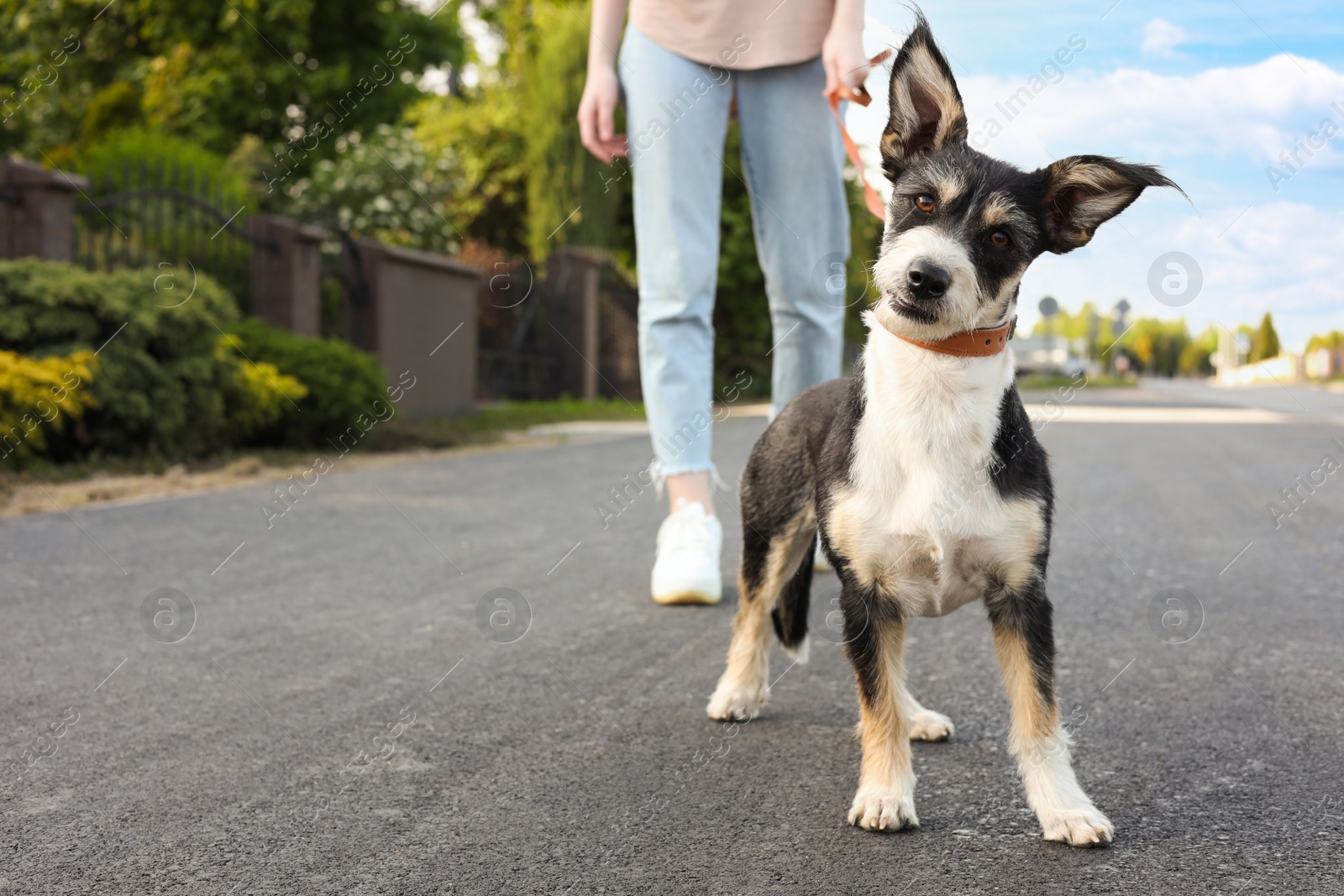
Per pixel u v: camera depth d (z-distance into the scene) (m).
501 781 1.80
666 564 2.53
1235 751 1.87
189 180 6.53
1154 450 5.71
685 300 2.52
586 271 9.78
